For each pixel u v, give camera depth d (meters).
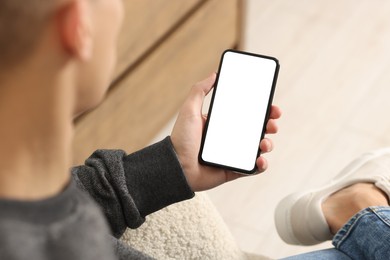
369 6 2.30
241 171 1.02
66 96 0.48
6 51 0.44
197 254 1.07
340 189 1.45
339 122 1.96
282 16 2.27
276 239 1.72
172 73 1.86
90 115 1.62
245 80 1.05
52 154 0.49
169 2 1.70
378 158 1.52
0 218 0.45
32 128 0.47
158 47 1.76
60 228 0.47
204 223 1.10
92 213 0.50
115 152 0.99
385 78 2.08
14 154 0.47
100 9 0.50
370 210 1.13
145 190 0.98
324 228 1.40
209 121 1.04
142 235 1.05
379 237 1.10
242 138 1.03
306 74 2.09
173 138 1.01
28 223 0.46
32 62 0.45
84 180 0.97
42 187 0.49
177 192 0.98
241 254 1.14
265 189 1.81
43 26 0.44
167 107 1.91
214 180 1.04
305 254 1.13
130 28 1.61
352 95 2.03
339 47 2.17
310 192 1.47
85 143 1.65
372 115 1.98
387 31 2.22
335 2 2.31
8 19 0.42
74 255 0.46
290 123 1.96
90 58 0.50
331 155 1.89
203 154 1.02
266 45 2.18
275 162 1.87
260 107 1.04
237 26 2.06
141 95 1.77
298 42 2.19
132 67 1.71
